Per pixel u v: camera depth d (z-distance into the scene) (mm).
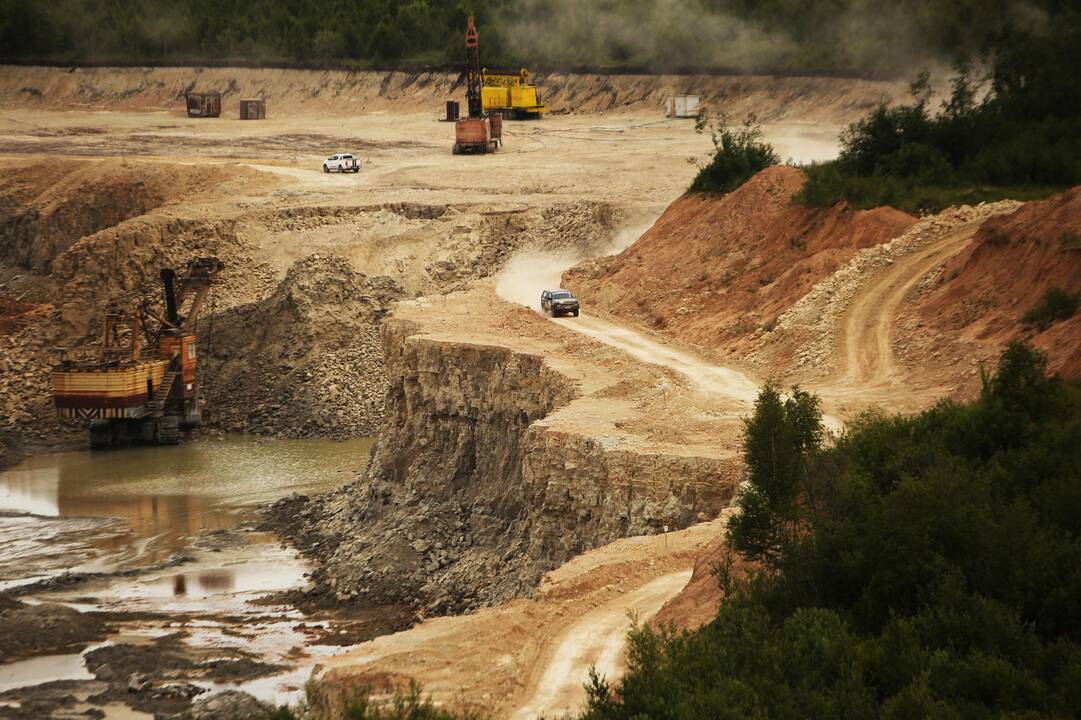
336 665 94312
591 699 80750
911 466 104250
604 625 101812
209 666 147875
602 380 169750
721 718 73375
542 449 150000
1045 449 107750
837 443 113812
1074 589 87062
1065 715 76125
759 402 104125
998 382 120812
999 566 89938
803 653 81688
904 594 89250
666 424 147625
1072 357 139125
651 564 115250
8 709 136500
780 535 98438
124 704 137750
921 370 164500
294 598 173250
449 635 99688
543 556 150000
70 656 154500
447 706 86812
